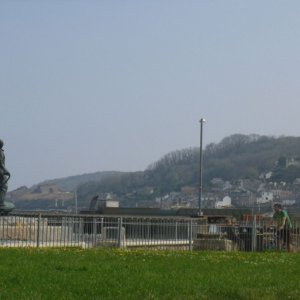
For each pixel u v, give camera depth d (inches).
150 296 622.2
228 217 2118.6
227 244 1520.7
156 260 988.6
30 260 919.7
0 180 1620.3
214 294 652.7
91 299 596.7
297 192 6860.2
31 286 658.2
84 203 6963.6
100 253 1104.2
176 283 708.7
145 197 7490.2
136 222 1537.9
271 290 684.7
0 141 1647.4
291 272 872.3
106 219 1524.4
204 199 6939.0
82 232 1493.6
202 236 1581.0
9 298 584.7
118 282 701.3
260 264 975.0
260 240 1555.1
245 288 690.2
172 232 1576.0
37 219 1440.7
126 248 1374.3
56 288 648.4
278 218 1550.2
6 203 1622.8
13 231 1482.5
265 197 6309.1
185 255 1114.1
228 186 7273.6
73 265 860.6
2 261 894.4
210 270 863.1
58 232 1466.5
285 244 1539.1
